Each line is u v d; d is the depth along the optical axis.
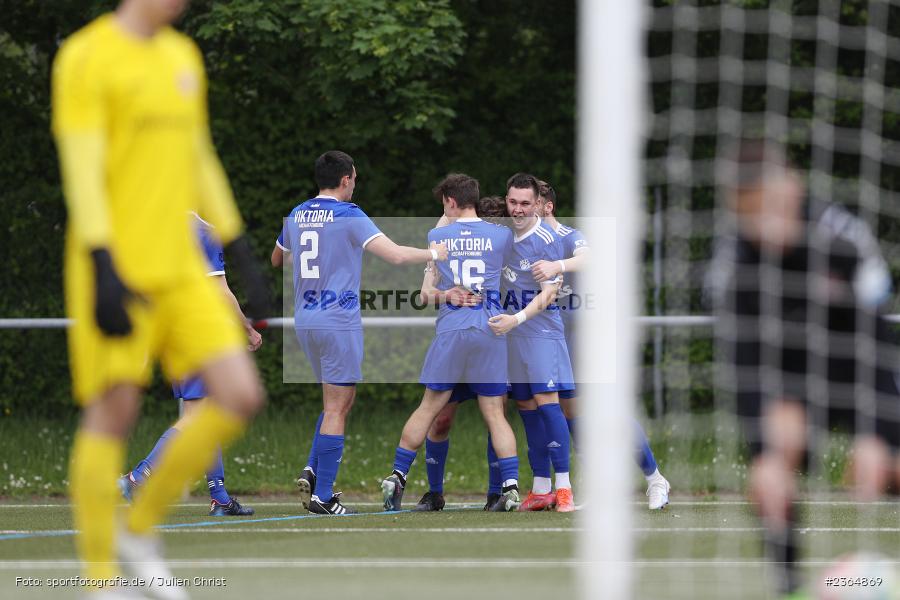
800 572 17.17
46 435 44.78
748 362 17.88
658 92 44.25
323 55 46.44
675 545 22.17
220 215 16.72
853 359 18.06
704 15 46.34
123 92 14.77
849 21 47.38
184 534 24.64
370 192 50.69
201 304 15.31
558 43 52.72
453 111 48.47
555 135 51.84
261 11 45.97
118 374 14.83
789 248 17.80
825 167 48.03
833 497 34.12
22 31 50.69
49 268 49.28
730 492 34.09
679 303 41.31
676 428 30.72
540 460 31.75
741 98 47.84
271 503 36.06
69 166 14.34
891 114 47.84
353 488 39.62
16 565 19.48
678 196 36.09
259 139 49.56
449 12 46.72
